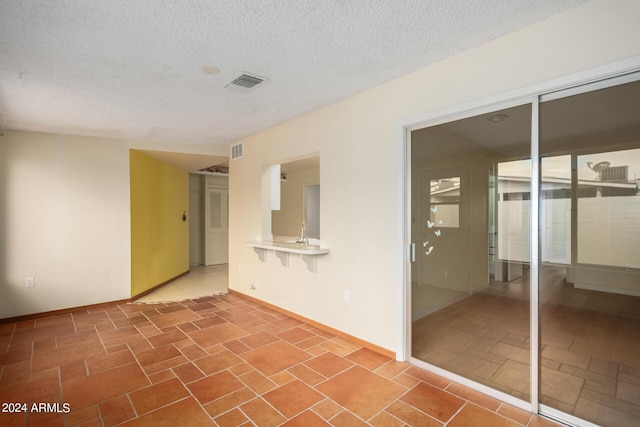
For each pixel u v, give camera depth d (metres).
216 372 2.59
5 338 3.33
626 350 1.97
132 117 3.68
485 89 2.23
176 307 4.45
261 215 4.53
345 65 2.51
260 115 3.71
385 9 1.81
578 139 1.92
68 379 2.49
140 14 1.81
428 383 2.42
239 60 2.40
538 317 2.09
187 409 2.11
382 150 2.88
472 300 2.46
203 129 4.29
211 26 1.95
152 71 2.54
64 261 4.28
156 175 5.66
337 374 2.55
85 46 2.14
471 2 1.76
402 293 2.74
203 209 8.18
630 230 1.82
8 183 3.95
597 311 2.01
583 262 1.99
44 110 3.36
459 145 2.45
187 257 7.11
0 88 2.80
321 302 3.53
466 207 2.44
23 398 2.23
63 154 4.31
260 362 2.76
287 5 1.75
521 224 2.17
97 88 2.84
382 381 2.45
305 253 3.31
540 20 1.97
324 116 3.45
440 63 2.47
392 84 2.79
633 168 1.77
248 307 4.43
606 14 1.75
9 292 3.92
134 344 3.16
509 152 2.19
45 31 1.96
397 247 2.77
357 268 3.11
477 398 2.23
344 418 2.02
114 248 4.64
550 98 2.01
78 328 3.62
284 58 2.38
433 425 1.94
